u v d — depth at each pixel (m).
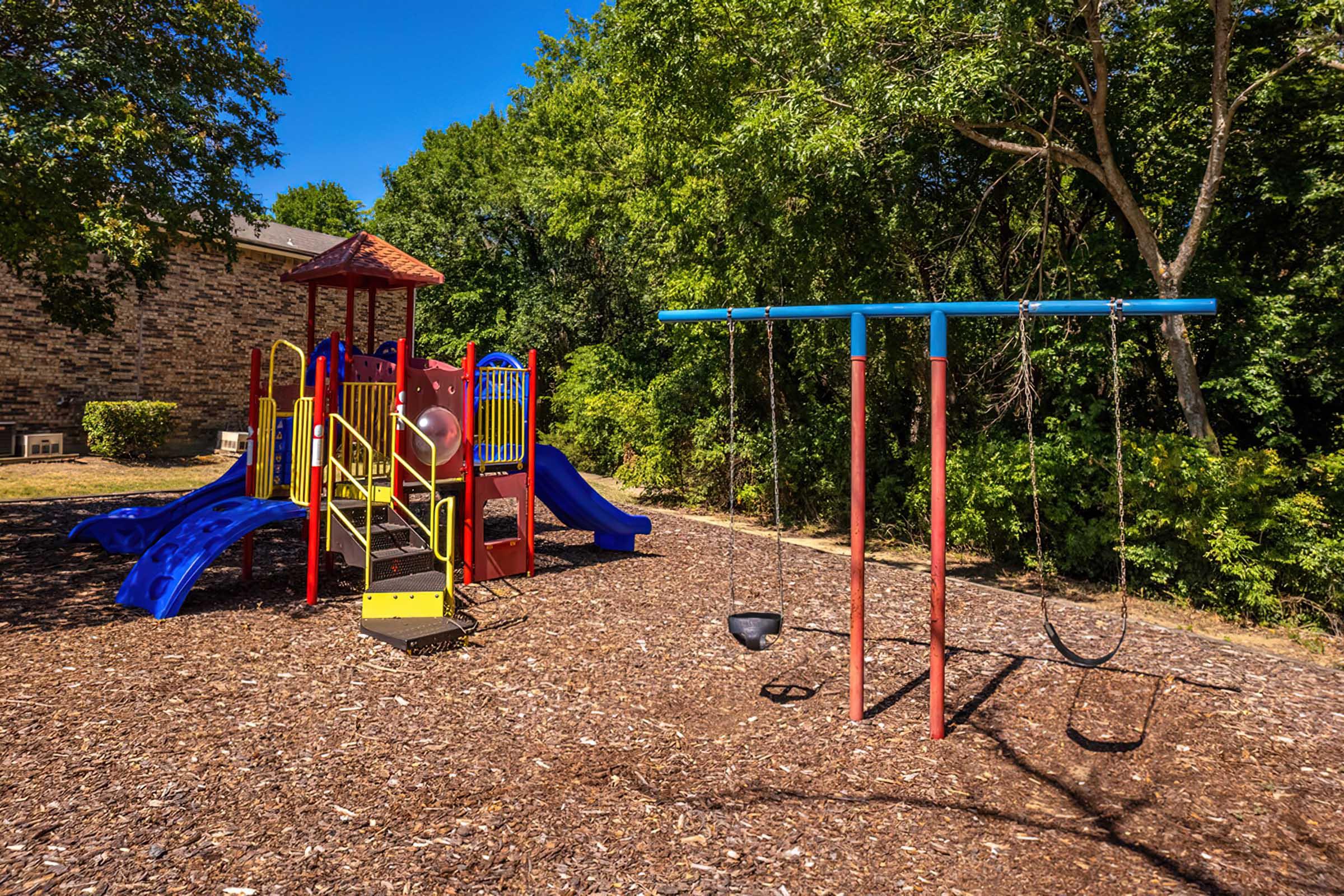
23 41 8.45
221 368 19.16
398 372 7.21
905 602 7.48
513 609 6.78
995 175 11.22
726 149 10.13
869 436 12.86
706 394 15.03
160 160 9.05
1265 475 7.77
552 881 2.78
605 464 21.38
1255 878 2.90
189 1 9.33
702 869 2.88
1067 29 8.73
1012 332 10.28
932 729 4.24
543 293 27.28
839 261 11.65
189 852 2.92
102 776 3.51
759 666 5.44
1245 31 9.26
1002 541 9.99
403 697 4.67
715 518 14.10
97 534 8.83
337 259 8.76
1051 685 5.12
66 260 8.39
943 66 8.26
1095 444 9.02
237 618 6.27
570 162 22.47
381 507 7.48
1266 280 9.66
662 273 16.39
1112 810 3.44
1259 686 5.20
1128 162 10.27
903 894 2.75
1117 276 9.70
